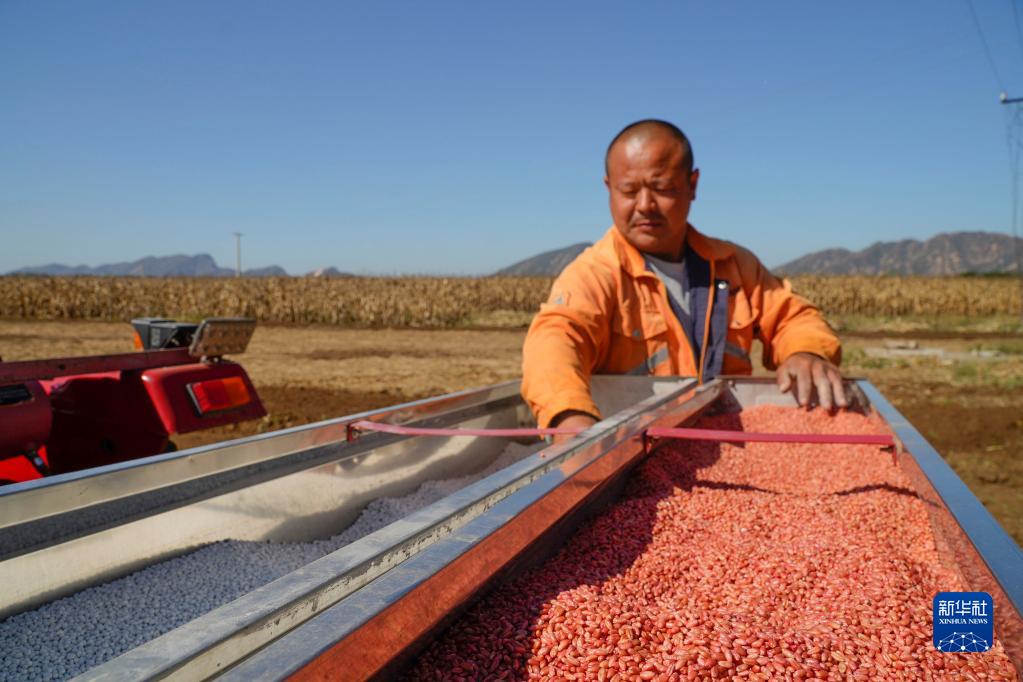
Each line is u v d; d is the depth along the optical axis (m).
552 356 2.49
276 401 9.10
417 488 2.46
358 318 25.80
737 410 3.16
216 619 0.76
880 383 11.23
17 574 1.42
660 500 1.80
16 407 2.21
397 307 25.44
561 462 1.50
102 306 26.09
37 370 2.33
